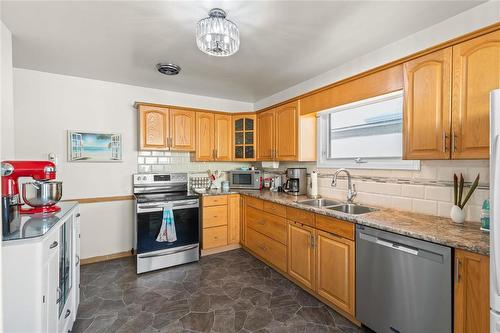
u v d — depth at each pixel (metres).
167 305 2.14
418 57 1.70
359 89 2.16
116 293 2.33
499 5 1.57
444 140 1.55
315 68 2.73
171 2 1.62
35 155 2.80
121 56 2.43
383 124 2.35
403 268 1.53
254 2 1.62
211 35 1.65
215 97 3.95
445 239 1.34
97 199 3.12
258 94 3.77
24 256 1.22
